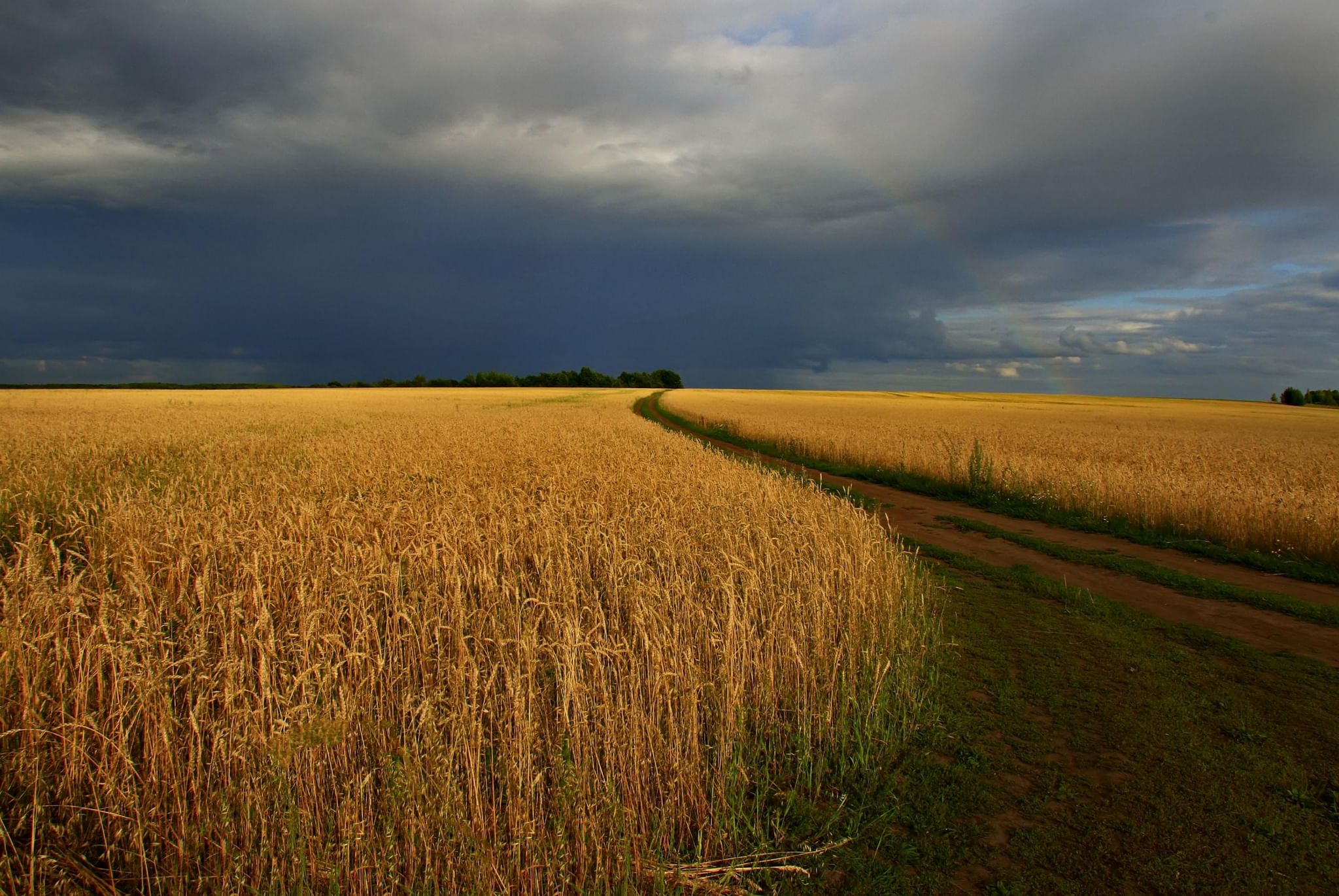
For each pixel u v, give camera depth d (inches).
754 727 195.5
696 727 166.2
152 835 136.7
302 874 124.3
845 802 171.3
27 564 203.9
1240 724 214.5
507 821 141.4
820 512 343.9
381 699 165.0
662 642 180.5
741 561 241.4
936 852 153.4
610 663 180.9
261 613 180.2
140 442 760.3
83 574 209.5
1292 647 285.6
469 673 165.5
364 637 179.5
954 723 214.1
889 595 264.7
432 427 979.3
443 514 296.7
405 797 134.9
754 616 227.5
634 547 267.1
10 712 158.2
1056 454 887.7
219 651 187.5
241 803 138.5
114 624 177.8
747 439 1249.4
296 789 143.6
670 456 640.4
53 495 441.4
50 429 896.9
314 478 492.1
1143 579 397.1
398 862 133.6
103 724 150.9
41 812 136.8
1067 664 264.4
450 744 157.9
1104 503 572.7
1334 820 164.4
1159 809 169.0
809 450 1041.5
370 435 850.1
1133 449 959.0
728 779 166.2
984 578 398.6
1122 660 268.5
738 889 141.7
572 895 136.6
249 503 346.3
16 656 162.9
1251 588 380.2
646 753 161.2
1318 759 193.5
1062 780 182.9
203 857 140.3
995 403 3368.6
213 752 141.6
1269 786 179.5
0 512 412.5
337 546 268.2
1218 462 808.9
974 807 170.2
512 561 276.4
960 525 552.7
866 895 139.9
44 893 125.3
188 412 1381.6
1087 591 369.4
